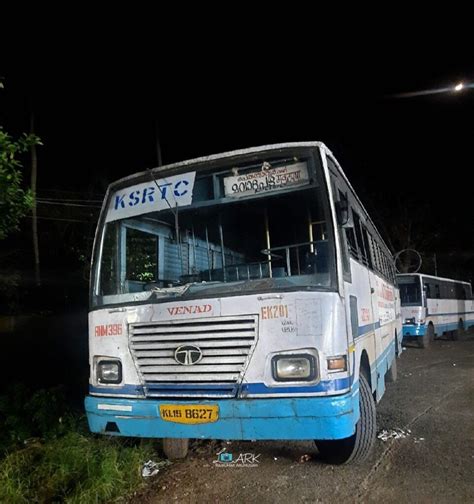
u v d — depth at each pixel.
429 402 7.75
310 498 4.12
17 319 14.93
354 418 4.03
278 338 4.01
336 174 5.07
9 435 5.86
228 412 3.99
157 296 4.54
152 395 4.31
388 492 4.17
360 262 5.79
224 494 4.28
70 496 4.26
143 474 4.80
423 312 17.28
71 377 10.59
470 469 4.63
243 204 4.83
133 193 5.14
